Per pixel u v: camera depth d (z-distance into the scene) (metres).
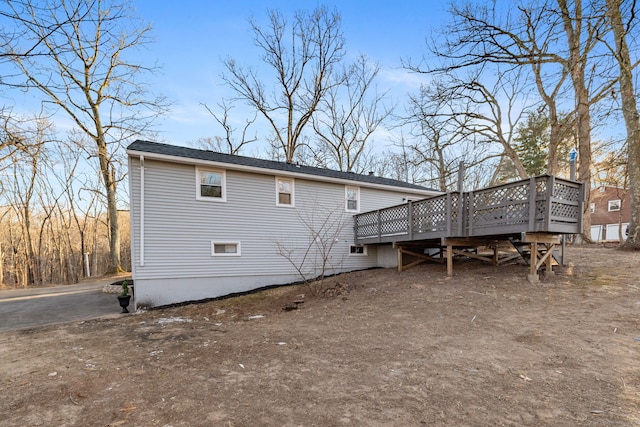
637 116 9.20
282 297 9.35
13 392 3.56
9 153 12.56
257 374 3.82
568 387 3.05
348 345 4.78
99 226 30.31
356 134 27.06
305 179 12.18
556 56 10.55
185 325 6.91
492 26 9.60
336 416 2.76
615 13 8.05
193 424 2.71
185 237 9.76
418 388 3.23
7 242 25.34
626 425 2.40
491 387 3.15
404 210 10.38
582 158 12.84
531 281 7.20
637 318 4.80
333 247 12.69
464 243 8.98
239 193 10.76
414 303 6.98
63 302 10.46
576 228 7.29
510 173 25.05
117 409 3.05
